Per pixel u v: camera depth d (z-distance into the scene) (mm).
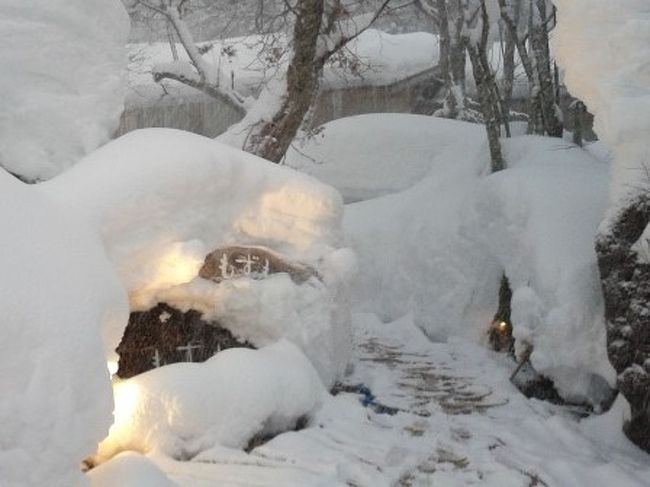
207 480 5758
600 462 7527
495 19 15672
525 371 10094
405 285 13766
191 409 6316
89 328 4234
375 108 23984
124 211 6324
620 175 8656
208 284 7691
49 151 7703
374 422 7941
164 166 6707
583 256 10062
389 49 24109
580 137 15094
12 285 4086
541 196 11242
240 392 6668
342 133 16719
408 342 12523
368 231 14539
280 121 12664
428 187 14836
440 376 10367
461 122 16828
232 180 7527
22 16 7621
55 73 7723
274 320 7918
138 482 4812
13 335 3932
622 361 8320
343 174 16250
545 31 15156
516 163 13922
